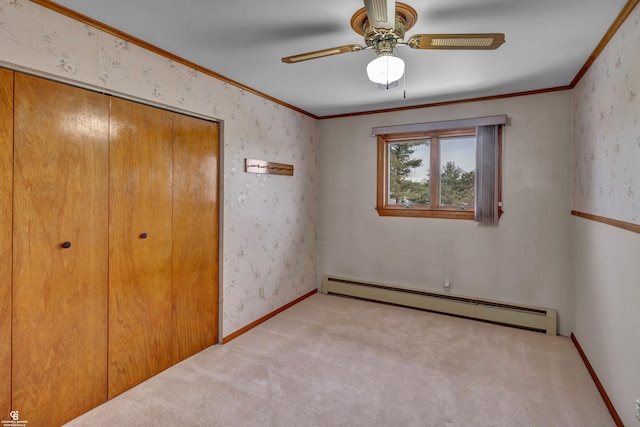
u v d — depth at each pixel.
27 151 1.65
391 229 3.83
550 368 2.41
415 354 2.62
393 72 1.78
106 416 1.89
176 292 2.47
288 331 3.07
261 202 3.25
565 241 2.98
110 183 2.03
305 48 2.22
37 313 1.71
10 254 1.61
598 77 2.19
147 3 1.68
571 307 2.97
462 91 3.08
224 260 2.83
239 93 2.93
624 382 1.73
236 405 2.00
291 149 3.70
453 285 3.50
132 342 2.18
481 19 1.83
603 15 1.77
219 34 2.02
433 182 3.61
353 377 2.30
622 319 1.76
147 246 2.26
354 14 1.80
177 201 2.46
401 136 3.75
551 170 3.02
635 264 1.60
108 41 1.93
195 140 2.59
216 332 2.83
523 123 3.11
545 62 2.40
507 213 3.21
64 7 1.70
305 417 1.90
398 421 1.86
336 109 3.81
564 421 1.85
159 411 1.94
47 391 1.76
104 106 1.98
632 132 1.65
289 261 3.72
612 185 1.92
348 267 4.12
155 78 2.21
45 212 1.73
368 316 3.44
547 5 1.69
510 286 3.23
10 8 1.54
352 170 4.04
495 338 2.91
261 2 1.68
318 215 4.28
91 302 1.95
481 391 2.13
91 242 1.94
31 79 1.66
